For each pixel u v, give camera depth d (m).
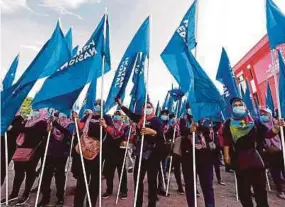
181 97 7.18
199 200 6.15
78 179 4.41
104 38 4.92
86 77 4.66
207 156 4.64
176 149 4.79
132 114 5.31
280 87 4.50
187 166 4.69
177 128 6.64
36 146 5.27
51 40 5.12
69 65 4.71
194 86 4.75
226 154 4.30
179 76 4.97
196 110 4.61
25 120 5.90
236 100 4.23
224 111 5.86
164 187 6.59
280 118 4.09
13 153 5.51
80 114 6.62
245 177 4.07
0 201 5.20
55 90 4.54
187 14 5.82
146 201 5.83
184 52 5.03
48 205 5.16
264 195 4.03
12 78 5.64
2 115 4.62
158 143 4.74
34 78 4.81
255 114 6.59
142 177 4.83
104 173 6.21
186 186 4.68
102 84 4.74
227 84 6.35
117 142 6.16
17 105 4.70
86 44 4.85
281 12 4.38
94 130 4.62
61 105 4.54
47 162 5.12
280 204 5.89
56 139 5.16
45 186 5.13
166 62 5.11
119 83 5.50
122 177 6.23
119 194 6.30
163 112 6.86
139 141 4.93
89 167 4.42
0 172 5.07
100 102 4.75
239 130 4.09
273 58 4.31
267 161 6.74
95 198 4.40
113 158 6.15
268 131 4.44
